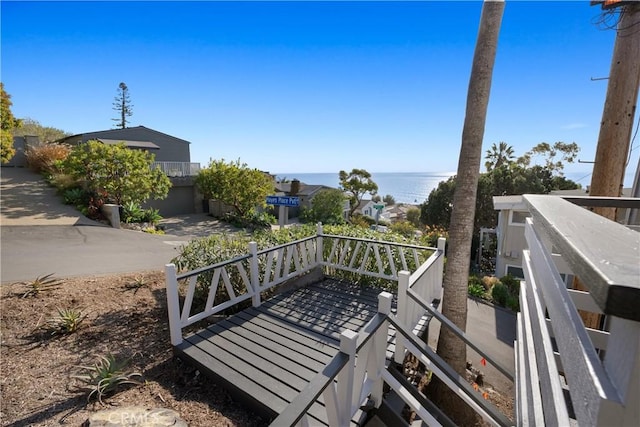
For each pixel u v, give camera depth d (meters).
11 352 2.90
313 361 2.76
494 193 16.28
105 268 5.57
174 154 22.02
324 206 19.28
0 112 14.38
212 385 2.59
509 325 7.27
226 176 14.70
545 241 1.32
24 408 2.22
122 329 3.39
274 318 3.59
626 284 0.35
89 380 2.51
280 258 4.21
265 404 2.23
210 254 4.20
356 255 4.96
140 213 11.41
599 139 3.15
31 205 10.52
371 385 2.05
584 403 0.50
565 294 0.77
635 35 2.85
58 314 3.56
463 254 3.68
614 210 3.06
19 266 5.37
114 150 11.14
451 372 1.74
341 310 3.83
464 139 3.59
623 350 0.43
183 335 3.31
